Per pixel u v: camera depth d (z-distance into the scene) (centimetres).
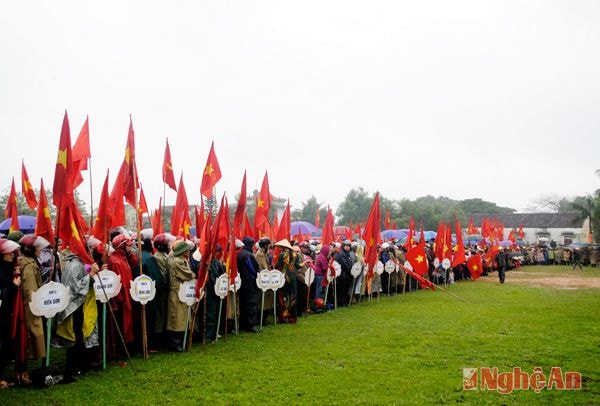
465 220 6856
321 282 1573
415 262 1841
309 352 973
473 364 881
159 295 982
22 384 764
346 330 1204
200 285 988
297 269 1412
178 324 977
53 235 848
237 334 1154
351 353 962
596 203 5866
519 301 1738
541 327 1223
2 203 2875
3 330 745
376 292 1923
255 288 1212
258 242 1377
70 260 808
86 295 804
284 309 1328
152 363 890
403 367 862
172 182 1240
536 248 4681
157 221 1487
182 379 795
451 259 2362
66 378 775
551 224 8600
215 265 1112
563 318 1355
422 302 1750
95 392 729
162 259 1001
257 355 951
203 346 1000
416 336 1120
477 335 1127
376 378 799
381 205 6500
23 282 762
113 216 997
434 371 839
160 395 719
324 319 1386
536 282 2588
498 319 1342
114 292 857
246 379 795
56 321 797
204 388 750
